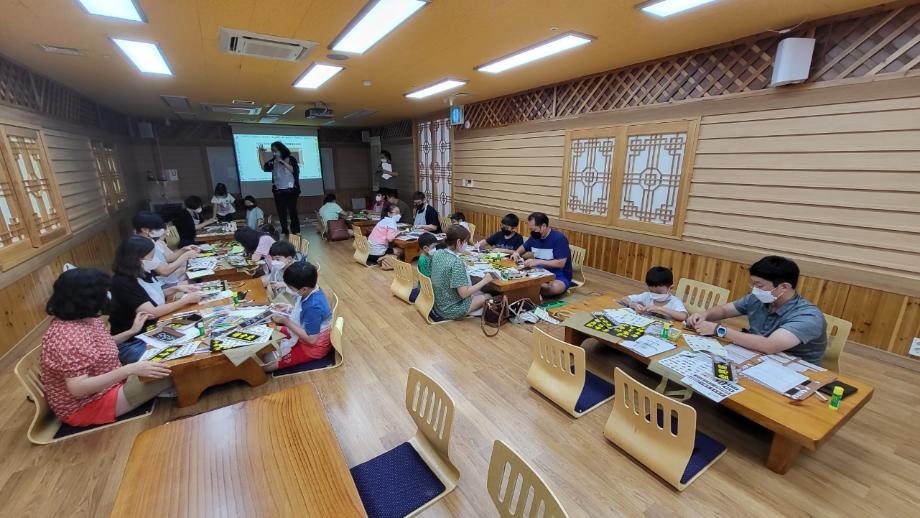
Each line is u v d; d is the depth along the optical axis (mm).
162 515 1072
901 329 2801
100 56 3504
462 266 3600
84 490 1844
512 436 2209
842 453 2047
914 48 2551
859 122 2801
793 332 2025
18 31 2828
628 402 2016
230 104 6711
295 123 10141
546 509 1058
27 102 3836
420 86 5273
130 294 2674
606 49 3590
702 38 3283
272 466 1256
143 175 8789
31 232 3494
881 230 2807
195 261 4156
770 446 2078
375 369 2916
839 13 2732
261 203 10391
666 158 4109
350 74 4477
